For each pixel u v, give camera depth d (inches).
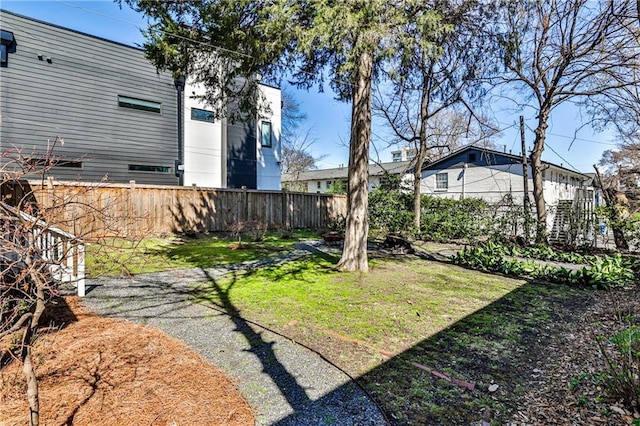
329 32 164.1
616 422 82.4
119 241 314.0
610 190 402.3
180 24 222.2
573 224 394.9
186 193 411.2
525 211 417.4
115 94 451.5
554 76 371.9
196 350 117.0
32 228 74.4
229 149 569.9
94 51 432.8
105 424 75.2
